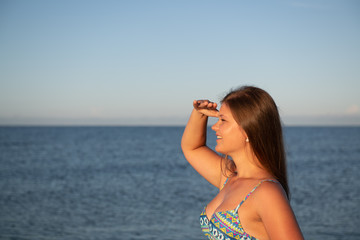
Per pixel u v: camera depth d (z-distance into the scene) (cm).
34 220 1342
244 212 162
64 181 2472
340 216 1396
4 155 4581
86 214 1459
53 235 1145
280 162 174
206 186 2284
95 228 1240
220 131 181
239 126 175
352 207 1564
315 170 3077
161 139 10644
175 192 2048
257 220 160
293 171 2973
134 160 4253
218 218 170
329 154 4934
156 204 1691
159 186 2289
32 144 7275
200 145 227
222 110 182
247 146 177
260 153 170
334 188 2116
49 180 2509
